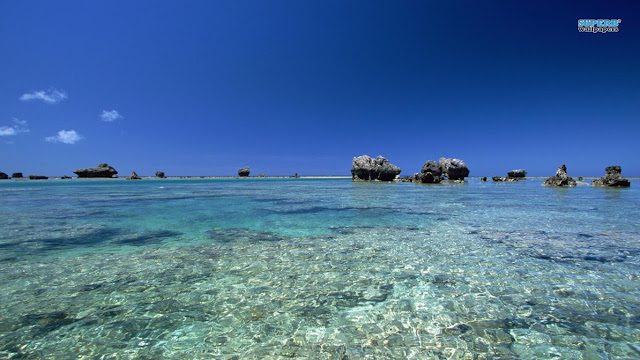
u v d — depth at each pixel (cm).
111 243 910
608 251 795
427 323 441
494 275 628
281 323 446
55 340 400
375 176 6147
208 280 610
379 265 702
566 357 359
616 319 444
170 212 1588
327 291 557
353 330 425
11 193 3045
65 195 2778
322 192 3170
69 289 563
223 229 1126
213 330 427
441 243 903
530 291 546
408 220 1313
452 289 560
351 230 1107
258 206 1872
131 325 439
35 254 789
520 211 1565
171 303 509
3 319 452
